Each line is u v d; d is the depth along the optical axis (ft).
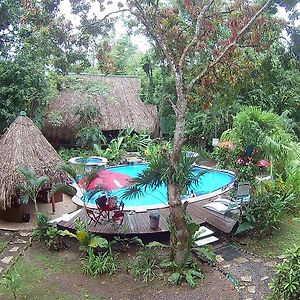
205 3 27.76
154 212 30.91
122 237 28.86
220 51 28.09
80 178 34.01
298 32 28.50
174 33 28.66
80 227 28.37
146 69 77.51
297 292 18.11
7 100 51.75
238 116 38.52
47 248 29.30
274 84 45.01
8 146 35.09
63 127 68.13
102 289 23.52
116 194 32.37
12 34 52.54
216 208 34.01
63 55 31.48
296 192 36.65
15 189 32.24
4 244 30.07
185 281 23.98
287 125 52.37
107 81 77.20
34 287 23.75
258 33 27.37
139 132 72.38
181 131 24.30
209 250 26.66
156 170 24.53
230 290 22.98
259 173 36.37
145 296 22.62
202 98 31.24
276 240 30.73
